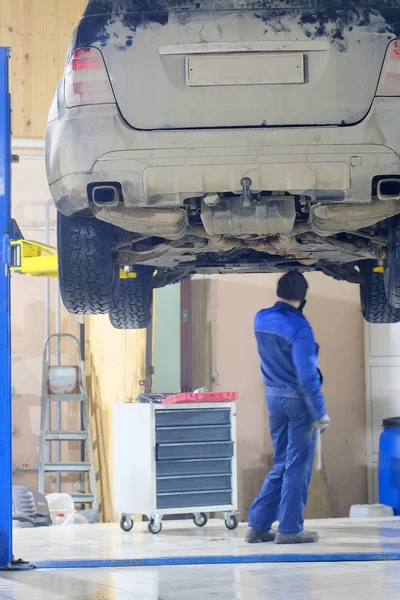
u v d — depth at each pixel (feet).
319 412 21.25
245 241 17.89
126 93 14.89
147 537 24.32
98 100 14.98
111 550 21.34
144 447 25.34
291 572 17.17
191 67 14.76
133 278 21.50
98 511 34.63
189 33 14.80
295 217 15.94
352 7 14.89
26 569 17.87
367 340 34.17
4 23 38.19
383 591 14.84
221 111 14.70
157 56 14.84
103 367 36.09
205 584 15.83
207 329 32.04
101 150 14.87
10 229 18.40
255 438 32.22
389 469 31.50
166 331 33.65
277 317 21.80
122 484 26.08
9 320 18.17
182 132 14.73
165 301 33.68
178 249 18.06
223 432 26.11
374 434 33.94
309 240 17.69
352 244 18.22
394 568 17.62
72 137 15.05
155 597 14.48
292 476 21.84
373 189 15.19
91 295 17.65
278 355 21.76
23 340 38.29
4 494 18.02
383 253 17.99
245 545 21.93
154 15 14.93
